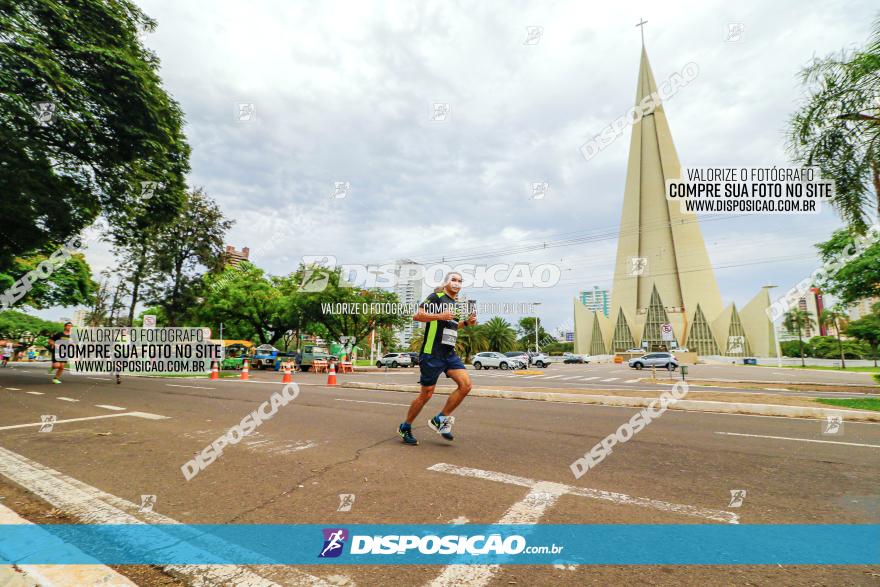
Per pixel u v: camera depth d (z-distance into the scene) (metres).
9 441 5.04
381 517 2.80
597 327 88.88
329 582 2.06
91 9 12.09
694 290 79.12
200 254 22.86
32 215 12.27
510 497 3.17
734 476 3.76
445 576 2.10
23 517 2.82
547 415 7.39
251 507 2.97
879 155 8.41
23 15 10.54
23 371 21.22
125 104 12.68
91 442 4.98
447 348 4.87
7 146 10.84
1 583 2.03
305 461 4.15
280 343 46.00
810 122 8.92
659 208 82.94
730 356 73.56
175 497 3.18
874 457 4.46
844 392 12.23
